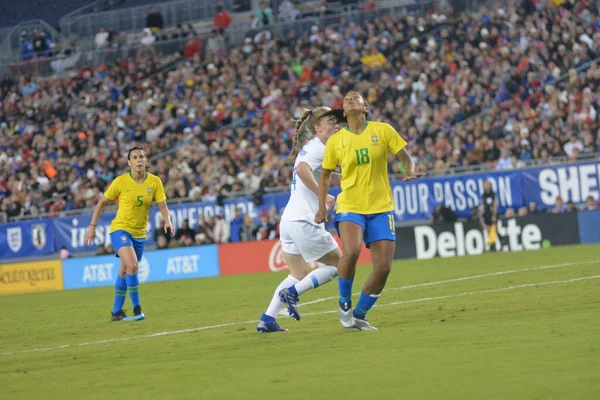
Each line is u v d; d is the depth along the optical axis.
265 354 21.50
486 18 87.62
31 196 84.88
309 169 24.80
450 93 80.25
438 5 95.69
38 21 122.75
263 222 69.50
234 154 79.81
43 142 94.94
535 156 69.62
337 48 92.38
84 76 105.94
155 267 68.19
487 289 35.50
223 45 104.81
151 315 37.50
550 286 34.22
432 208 68.81
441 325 24.66
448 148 72.56
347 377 17.16
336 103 84.62
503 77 79.56
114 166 86.50
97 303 48.09
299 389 16.19
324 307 34.28
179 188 75.88
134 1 122.56
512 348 19.22
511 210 65.31
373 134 23.78
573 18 83.69
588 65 78.75
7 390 18.66
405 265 57.47
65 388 18.38
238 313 35.00
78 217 76.00
